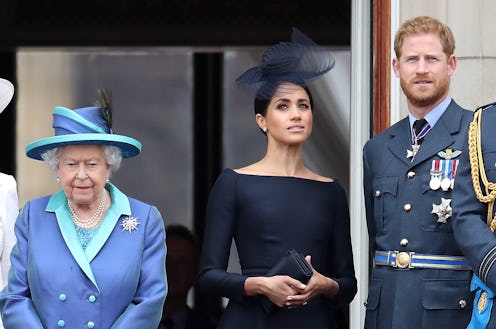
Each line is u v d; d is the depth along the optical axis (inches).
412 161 856.3
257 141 1625.2
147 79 1637.6
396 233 850.1
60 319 788.6
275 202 884.0
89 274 791.1
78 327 788.6
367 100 1046.4
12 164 1625.2
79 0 1633.9
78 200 801.6
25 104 1635.1
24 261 805.9
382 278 853.8
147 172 1630.2
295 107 899.4
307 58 904.9
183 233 1364.4
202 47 1626.5
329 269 899.4
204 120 1627.7
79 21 1631.4
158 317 807.1
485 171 802.2
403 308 837.2
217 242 884.0
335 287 869.8
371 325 856.3
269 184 890.7
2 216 913.5
